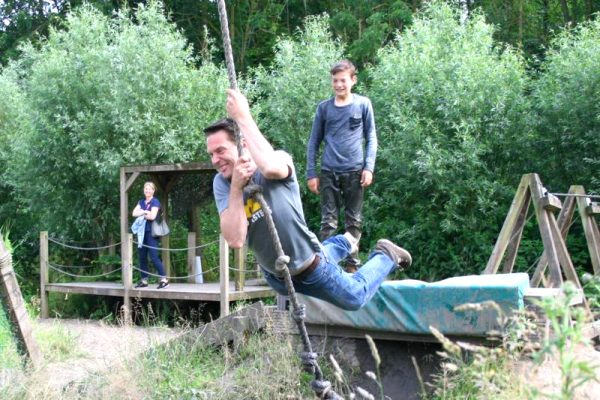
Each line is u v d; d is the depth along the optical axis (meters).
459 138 12.03
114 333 8.70
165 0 23.45
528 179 6.85
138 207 11.85
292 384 5.70
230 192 4.18
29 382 5.73
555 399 2.78
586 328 5.10
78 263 15.98
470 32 13.11
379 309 5.71
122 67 13.83
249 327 6.62
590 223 7.46
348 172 7.00
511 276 5.62
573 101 11.66
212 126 4.30
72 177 14.82
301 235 4.36
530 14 19.81
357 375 5.88
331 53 14.43
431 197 12.27
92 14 15.30
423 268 12.03
